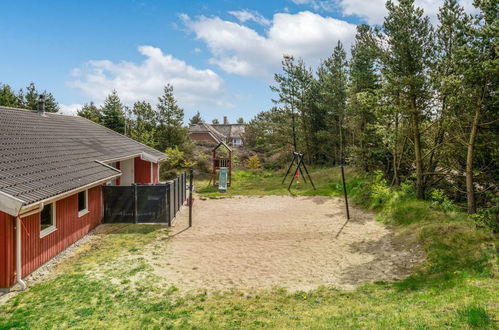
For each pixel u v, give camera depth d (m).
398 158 19.14
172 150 31.94
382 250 10.62
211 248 10.97
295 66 33.84
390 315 5.50
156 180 23.61
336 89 28.84
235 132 70.00
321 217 15.27
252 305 6.94
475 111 13.12
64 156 12.06
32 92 34.25
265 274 8.85
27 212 7.80
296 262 9.77
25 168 9.05
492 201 13.44
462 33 13.00
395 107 15.02
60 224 10.17
